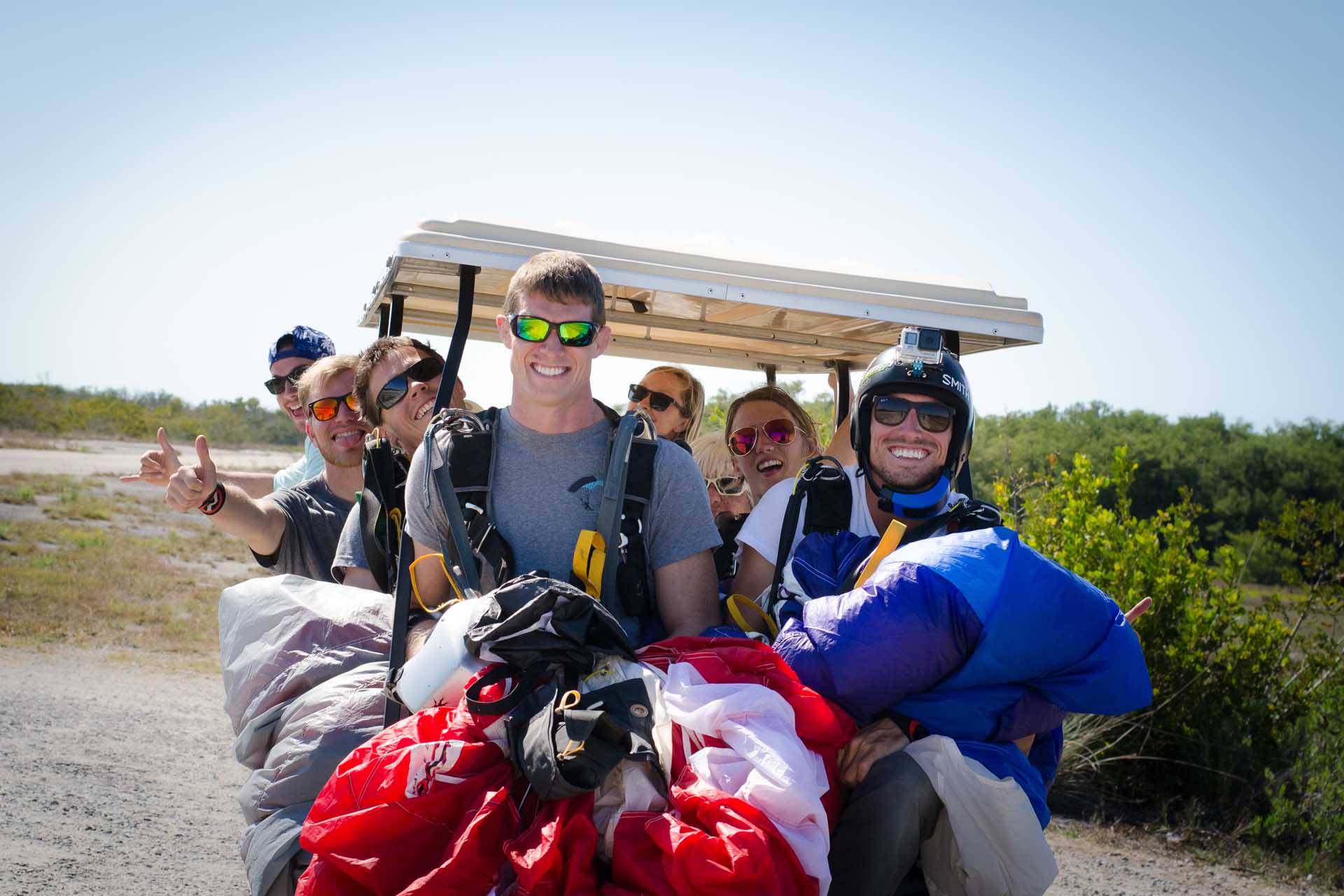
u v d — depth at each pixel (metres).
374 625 2.61
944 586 2.29
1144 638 7.32
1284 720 7.25
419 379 3.26
